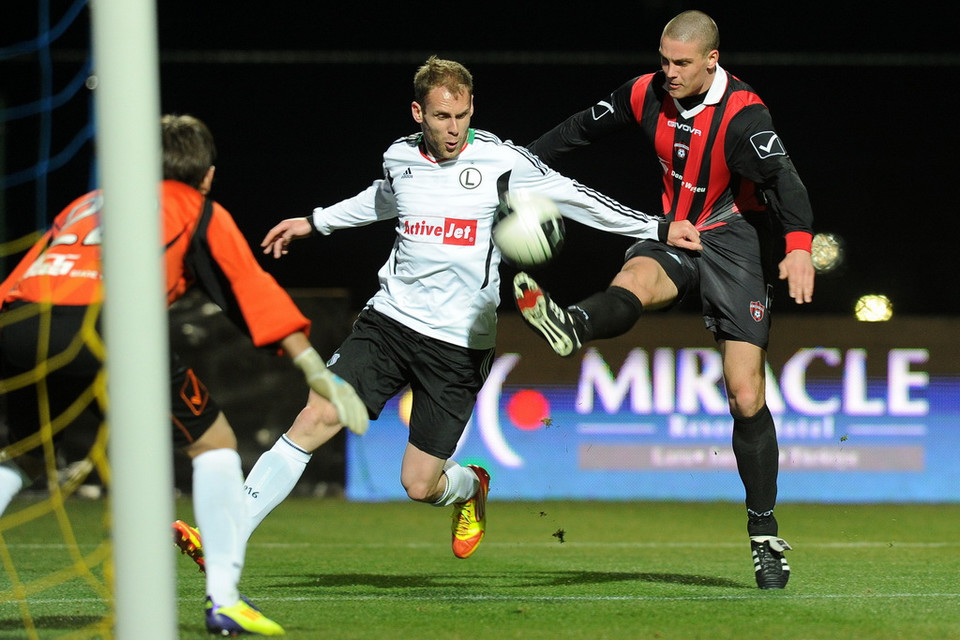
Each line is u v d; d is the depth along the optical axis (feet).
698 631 43.39
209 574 40.78
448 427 59.26
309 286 180.04
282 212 186.50
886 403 134.21
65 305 39.86
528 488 133.08
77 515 111.34
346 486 134.51
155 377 31.53
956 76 186.39
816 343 134.10
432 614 47.80
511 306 171.63
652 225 57.11
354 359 58.18
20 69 173.47
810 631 43.52
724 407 133.49
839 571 67.31
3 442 119.03
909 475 133.80
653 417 133.69
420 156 57.67
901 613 48.52
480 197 57.16
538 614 47.80
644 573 66.23
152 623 31.14
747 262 58.08
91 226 41.22
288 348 39.78
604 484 133.39
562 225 51.62
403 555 78.95
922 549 84.12
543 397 133.69
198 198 40.47
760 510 58.03
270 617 46.80
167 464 31.68
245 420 133.90
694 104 57.47
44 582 60.70
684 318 134.10
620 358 134.10
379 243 180.04
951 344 134.51
